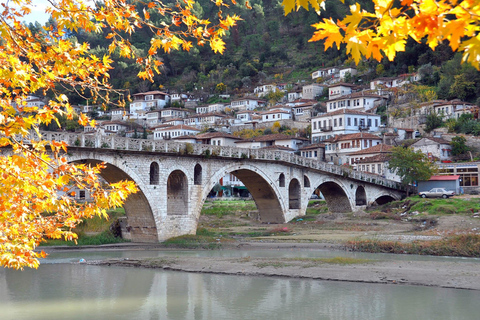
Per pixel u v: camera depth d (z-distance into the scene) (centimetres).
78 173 1217
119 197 1226
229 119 15525
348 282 3097
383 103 13000
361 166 9738
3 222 1216
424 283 2978
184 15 1138
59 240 5394
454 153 9494
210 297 2731
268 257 4216
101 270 3747
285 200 7175
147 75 1189
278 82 19075
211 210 8512
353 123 11369
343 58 19038
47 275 3528
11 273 3628
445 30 537
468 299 2578
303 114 14525
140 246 5181
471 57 520
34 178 1145
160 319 2284
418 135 11038
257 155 6494
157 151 5166
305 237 5653
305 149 11244
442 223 6034
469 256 4159
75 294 2862
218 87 19250
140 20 1146
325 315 2294
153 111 17338
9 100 1121
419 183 8212
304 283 3092
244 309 2444
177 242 5231
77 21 1113
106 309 2494
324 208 8569
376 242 4722
